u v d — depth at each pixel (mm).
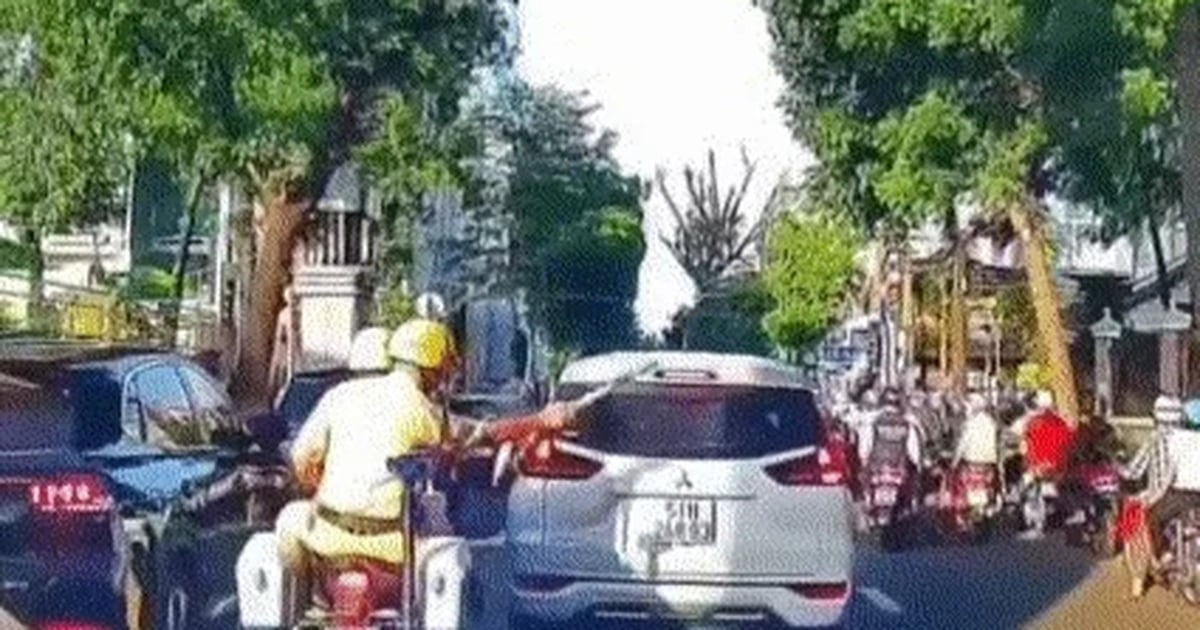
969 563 42094
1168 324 84438
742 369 25266
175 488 25734
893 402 51469
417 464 18672
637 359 25359
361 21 72750
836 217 75375
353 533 18516
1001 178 69312
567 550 24922
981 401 50125
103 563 20969
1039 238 73000
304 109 66500
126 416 25250
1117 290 105250
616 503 24938
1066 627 31406
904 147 70500
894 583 37250
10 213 67125
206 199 95188
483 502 35125
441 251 123312
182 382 27672
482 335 105688
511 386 82500
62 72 65125
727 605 24766
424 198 83625
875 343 134875
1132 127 66562
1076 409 73125
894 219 74500
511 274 146125
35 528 20562
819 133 73125
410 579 18609
